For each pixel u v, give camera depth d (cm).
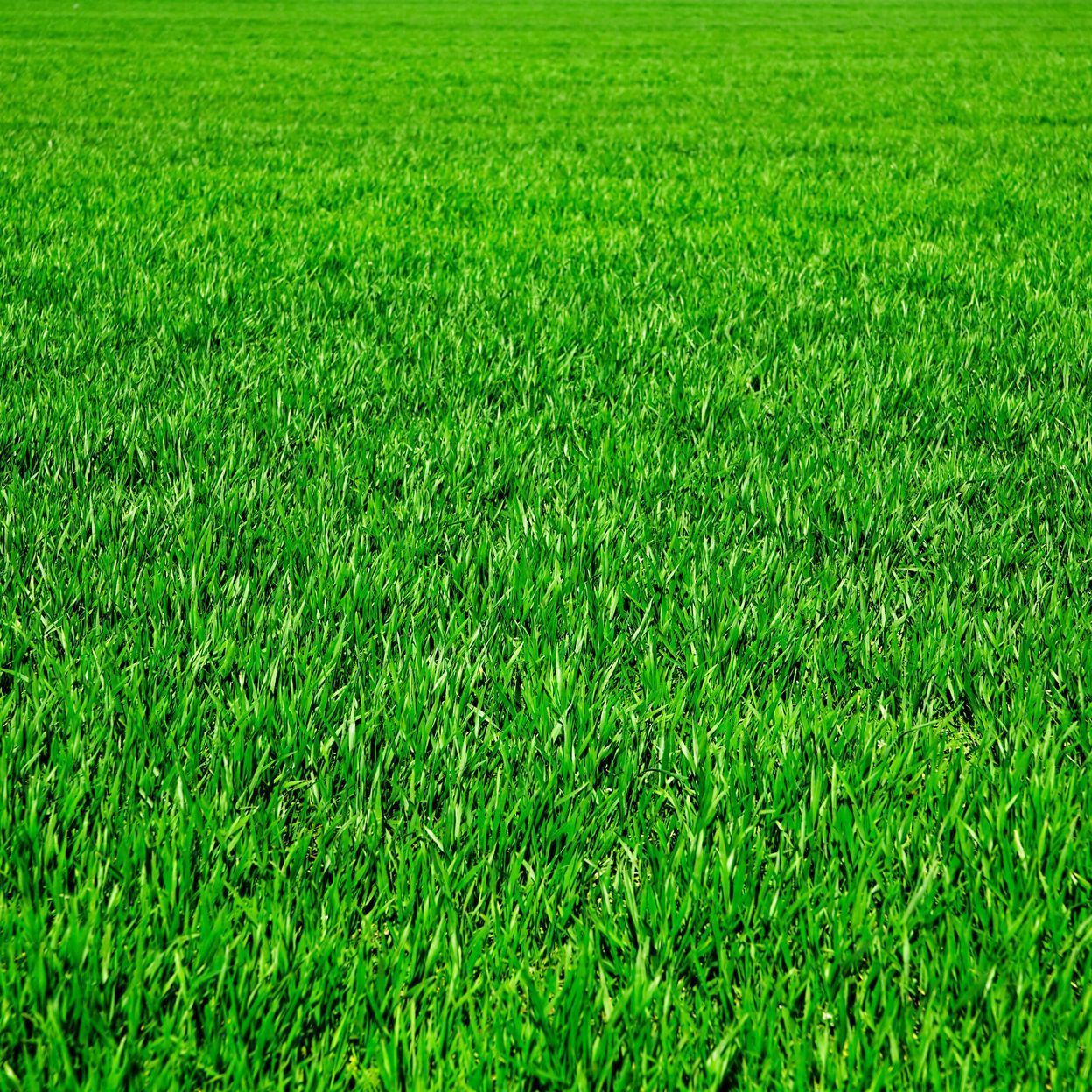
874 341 611
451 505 403
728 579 339
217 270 762
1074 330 620
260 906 212
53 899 209
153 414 485
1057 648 300
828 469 434
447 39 3741
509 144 1554
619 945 205
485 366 568
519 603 329
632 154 1438
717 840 223
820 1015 191
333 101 2153
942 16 4769
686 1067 179
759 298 711
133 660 294
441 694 281
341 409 513
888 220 970
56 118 1780
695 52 3259
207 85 2394
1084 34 3750
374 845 228
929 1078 175
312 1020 190
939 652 296
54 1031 177
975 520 391
